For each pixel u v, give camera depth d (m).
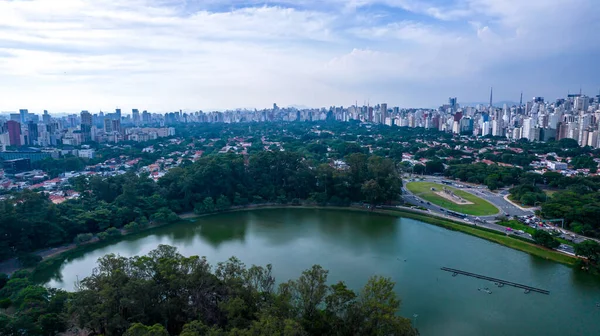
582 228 199.50
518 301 138.88
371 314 95.62
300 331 81.44
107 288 99.50
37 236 185.00
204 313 103.62
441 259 175.12
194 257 114.44
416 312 130.88
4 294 131.50
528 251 181.88
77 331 110.00
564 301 138.75
